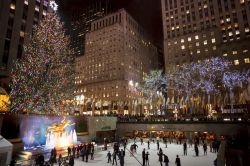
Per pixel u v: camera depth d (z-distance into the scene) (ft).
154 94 266.77
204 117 163.84
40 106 138.10
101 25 400.67
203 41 269.03
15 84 138.00
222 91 213.66
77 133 133.90
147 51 454.81
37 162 70.59
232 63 234.17
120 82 326.65
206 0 281.74
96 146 125.39
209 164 80.43
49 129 113.39
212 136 138.82
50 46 152.35
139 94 352.08
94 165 80.07
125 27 377.09
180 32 292.81
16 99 132.36
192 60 270.87
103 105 319.88
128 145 134.72
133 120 178.81
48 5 213.25
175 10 304.91
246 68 225.35
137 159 92.32
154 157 96.22
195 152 101.81
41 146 106.83
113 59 352.08
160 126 159.74
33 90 137.59
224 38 257.14
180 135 151.43
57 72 154.92
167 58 290.35
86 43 401.08
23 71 141.18
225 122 135.74
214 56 256.93
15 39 170.19
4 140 69.77
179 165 67.82
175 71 267.80
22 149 96.48
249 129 106.52
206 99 220.02
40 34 152.15
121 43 359.05
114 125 174.29
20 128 98.12
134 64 388.16
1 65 156.04
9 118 94.02
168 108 226.79
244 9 250.37
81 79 387.96
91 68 378.32
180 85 251.80
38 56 147.13
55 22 159.43
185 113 215.51
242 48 232.53
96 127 152.15
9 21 168.55
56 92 152.56
